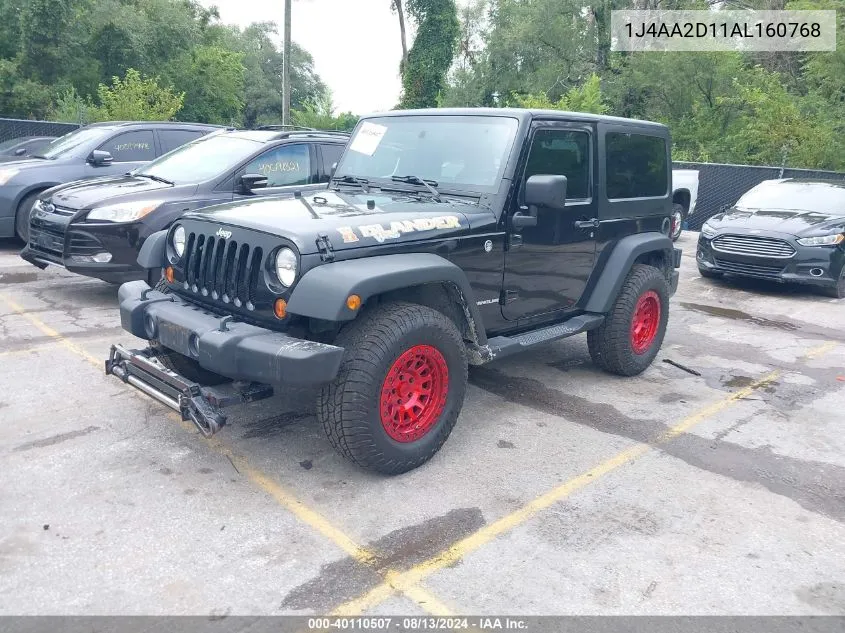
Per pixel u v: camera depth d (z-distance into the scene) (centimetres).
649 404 514
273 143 738
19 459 389
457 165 454
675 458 425
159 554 308
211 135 803
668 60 2709
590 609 282
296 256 343
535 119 448
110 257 666
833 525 354
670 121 2867
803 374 602
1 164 965
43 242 724
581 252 502
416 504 358
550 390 536
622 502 369
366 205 414
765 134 2097
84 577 291
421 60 3550
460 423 466
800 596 296
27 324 639
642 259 591
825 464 425
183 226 411
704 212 1747
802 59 2512
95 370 527
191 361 435
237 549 314
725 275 1020
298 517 342
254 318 368
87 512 339
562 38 3102
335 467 394
